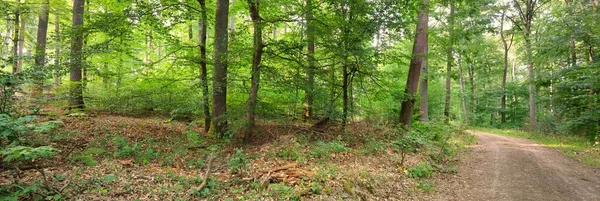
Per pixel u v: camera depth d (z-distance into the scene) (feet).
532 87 82.48
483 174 30.76
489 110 118.83
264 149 30.40
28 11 45.85
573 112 62.39
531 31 87.56
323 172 22.71
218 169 24.45
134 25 36.40
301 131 38.11
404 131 42.24
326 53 37.73
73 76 41.83
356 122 43.37
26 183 16.63
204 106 37.47
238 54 35.58
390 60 39.99
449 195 24.31
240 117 33.99
